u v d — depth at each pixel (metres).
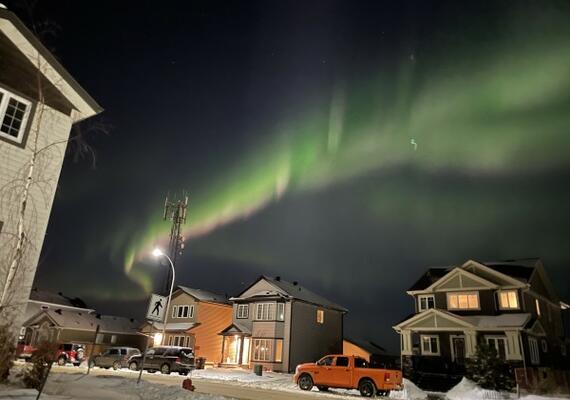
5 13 12.01
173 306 47.50
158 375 27.12
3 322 10.70
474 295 34.38
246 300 42.44
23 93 12.43
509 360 29.55
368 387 20.48
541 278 38.25
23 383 10.70
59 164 12.88
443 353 32.59
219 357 44.03
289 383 26.59
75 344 35.66
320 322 44.34
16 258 10.81
